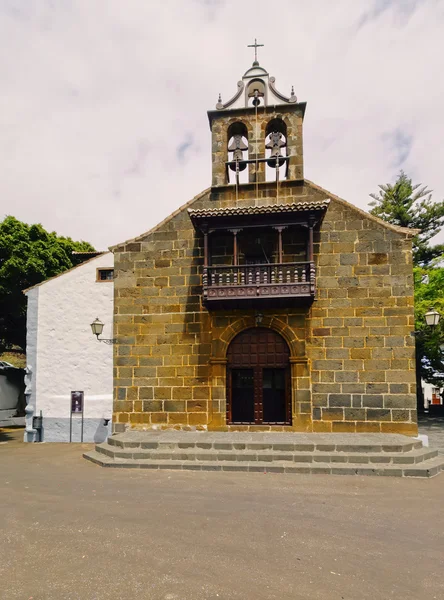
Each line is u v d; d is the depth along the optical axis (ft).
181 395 44.60
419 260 99.14
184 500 25.53
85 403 49.78
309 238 42.16
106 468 34.55
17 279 71.87
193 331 45.34
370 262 43.21
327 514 23.13
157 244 47.16
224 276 44.70
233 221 43.21
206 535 19.90
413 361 41.34
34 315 51.78
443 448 44.06
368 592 14.89
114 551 18.10
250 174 47.78
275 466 33.06
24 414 74.54
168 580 15.55
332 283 43.50
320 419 42.06
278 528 20.92
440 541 19.61
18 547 18.54
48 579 15.61
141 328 46.24
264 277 42.09
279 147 47.26
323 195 45.55
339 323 42.93
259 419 43.78
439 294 75.56
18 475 32.37
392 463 33.81
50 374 50.72
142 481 30.19
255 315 44.42
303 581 15.60
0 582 15.40
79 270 51.78
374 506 24.67
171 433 42.37
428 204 99.81
